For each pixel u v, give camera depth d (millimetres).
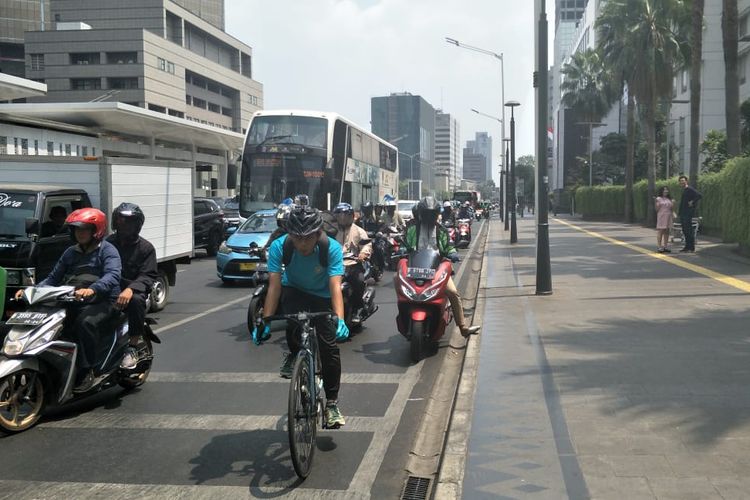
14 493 4445
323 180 21156
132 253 6715
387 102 142875
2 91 24734
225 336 9695
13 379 5613
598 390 6117
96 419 6016
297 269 4973
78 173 10938
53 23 101188
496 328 9234
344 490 4480
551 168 120438
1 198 9656
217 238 23641
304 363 4664
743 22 46625
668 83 36781
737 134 21547
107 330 6348
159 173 12312
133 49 80562
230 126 104125
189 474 4750
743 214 16594
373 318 11398
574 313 10094
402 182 126812
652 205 37531
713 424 5160
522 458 4645
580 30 117000
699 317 9375
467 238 27172
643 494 4023
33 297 5812
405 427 5770
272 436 5531
